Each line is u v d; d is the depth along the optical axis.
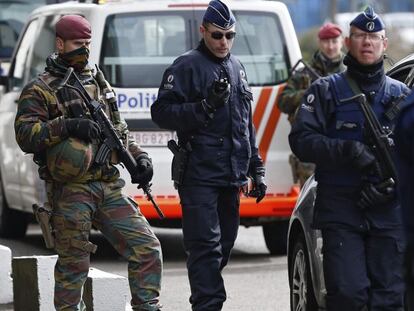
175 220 34.69
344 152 19.69
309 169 34.34
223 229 23.72
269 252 37.00
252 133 23.77
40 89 21.12
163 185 33.78
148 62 34.19
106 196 21.45
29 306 25.45
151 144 33.84
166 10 34.38
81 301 21.92
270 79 34.88
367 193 19.78
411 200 17.66
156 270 21.53
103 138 21.31
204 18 23.20
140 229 21.55
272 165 34.69
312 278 22.53
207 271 23.00
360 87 20.27
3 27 50.97
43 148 21.03
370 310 19.98
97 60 34.00
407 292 17.50
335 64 35.22
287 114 34.62
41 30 37.09
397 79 22.75
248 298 28.81
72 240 21.28
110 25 34.19
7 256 27.11
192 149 23.09
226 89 22.45
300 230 23.72
